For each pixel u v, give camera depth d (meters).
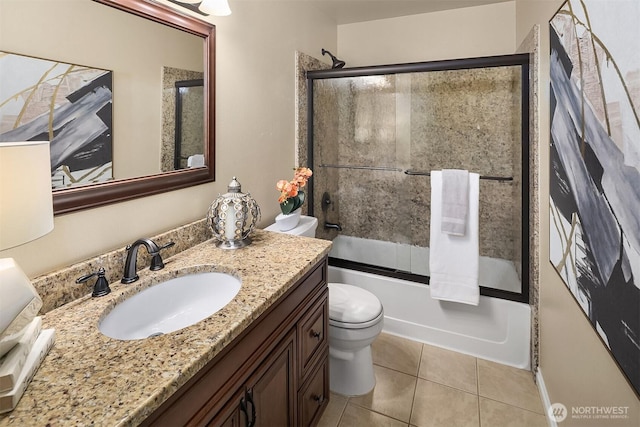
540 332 1.77
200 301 1.25
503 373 1.93
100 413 0.59
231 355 0.90
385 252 2.76
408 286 2.30
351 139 2.89
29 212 0.65
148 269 1.23
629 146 0.76
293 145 2.34
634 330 0.76
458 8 2.62
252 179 1.93
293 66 2.29
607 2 0.86
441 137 2.63
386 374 1.94
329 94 2.74
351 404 1.72
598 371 1.02
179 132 1.40
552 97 1.39
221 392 0.86
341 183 2.97
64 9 0.98
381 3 2.54
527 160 1.96
